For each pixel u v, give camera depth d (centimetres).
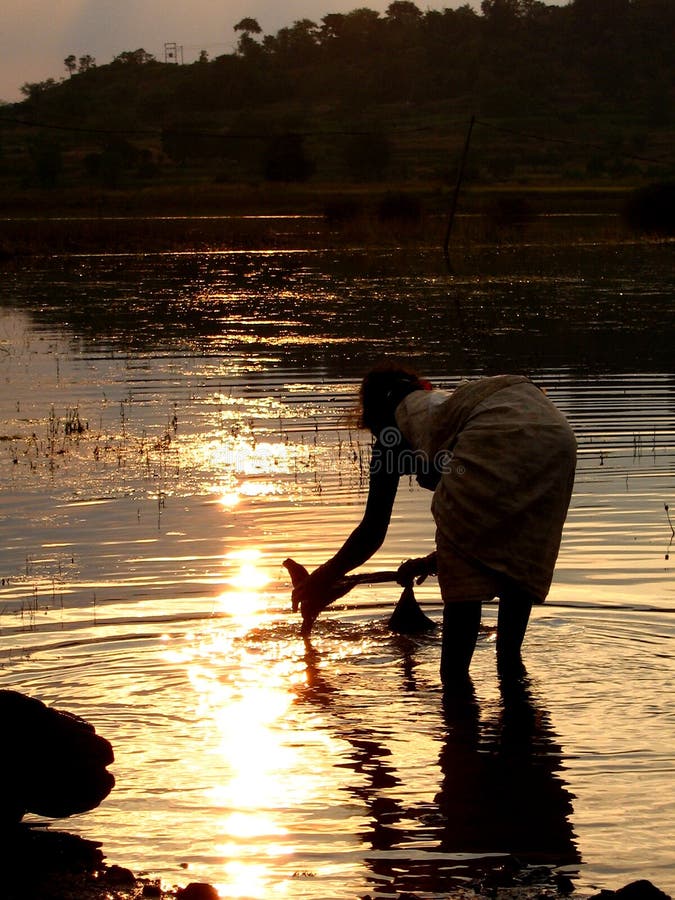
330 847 464
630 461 1162
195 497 1058
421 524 959
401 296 3036
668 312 2581
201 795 509
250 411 1480
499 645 664
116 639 704
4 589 798
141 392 1633
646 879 432
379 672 662
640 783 513
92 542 913
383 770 531
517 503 650
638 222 5416
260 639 711
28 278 3725
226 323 2478
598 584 801
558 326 2334
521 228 5678
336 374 1761
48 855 468
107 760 510
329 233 5553
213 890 427
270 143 11050
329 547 892
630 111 18588
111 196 8238
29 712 500
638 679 637
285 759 543
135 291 3259
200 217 6775
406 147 14488
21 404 1545
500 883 435
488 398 675
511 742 555
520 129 16788
